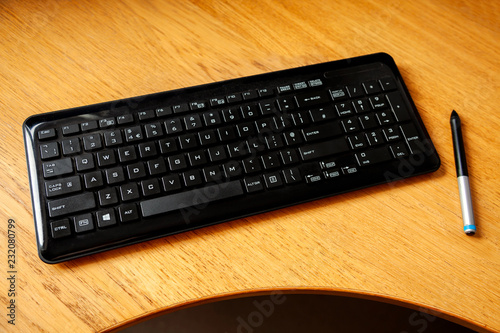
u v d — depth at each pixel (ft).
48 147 1.51
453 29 2.04
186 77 1.81
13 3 1.88
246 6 2.02
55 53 1.79
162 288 1.42
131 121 1.58
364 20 2.03
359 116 1.70
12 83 1.70
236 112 1.65
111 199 1.46
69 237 1.42
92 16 1.90
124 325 1.38
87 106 1.59
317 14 2.03
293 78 1.75
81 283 1.41
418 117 1.74
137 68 1.80
